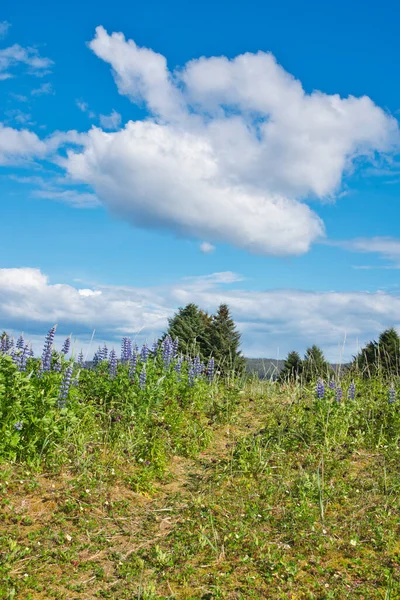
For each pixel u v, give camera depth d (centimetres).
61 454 945
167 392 1398
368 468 1056
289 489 975
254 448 1132
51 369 1086
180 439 1196
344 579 688
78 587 646
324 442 1164
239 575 702
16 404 880
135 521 841
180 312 2780
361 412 1337
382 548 765
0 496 802
